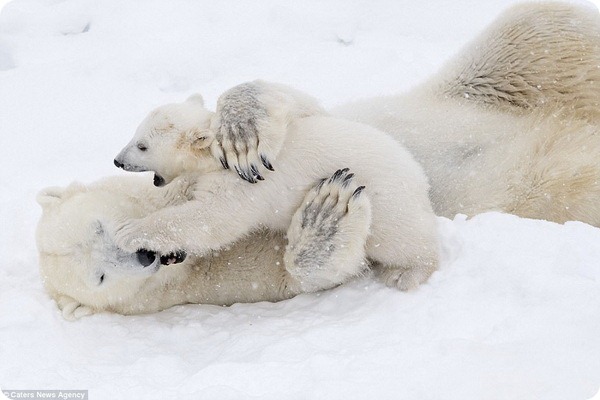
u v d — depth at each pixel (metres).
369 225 8.76
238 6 19.33
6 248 11.59
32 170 14.24
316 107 9.95
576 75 10.91
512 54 11.10
